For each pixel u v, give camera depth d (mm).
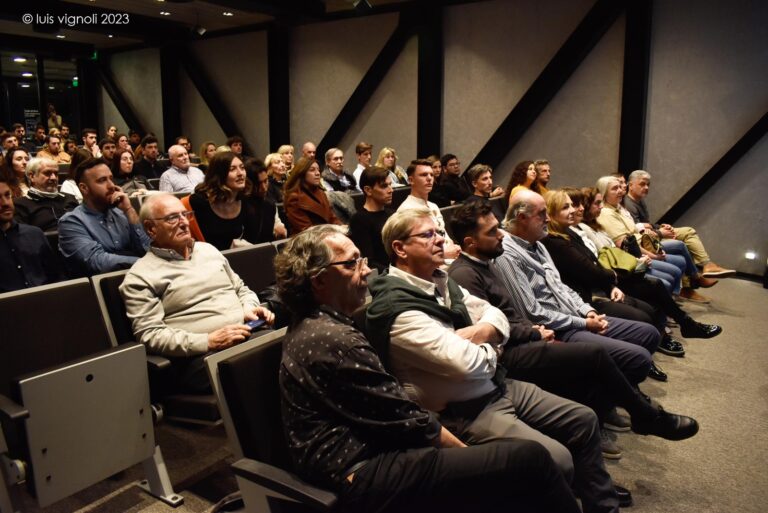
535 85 6891
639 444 2633
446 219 3994
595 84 6594
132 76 11883
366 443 1420
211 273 2346
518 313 2518
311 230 1601
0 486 1757
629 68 6199
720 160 5852
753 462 2480
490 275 2475
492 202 5109
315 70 9039
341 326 1472
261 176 3479
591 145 6707
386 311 1775
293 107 9422
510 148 7277
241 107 10109
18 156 4520
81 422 1827
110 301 2150
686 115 6043
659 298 3586
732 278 5848
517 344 2322
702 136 5977
